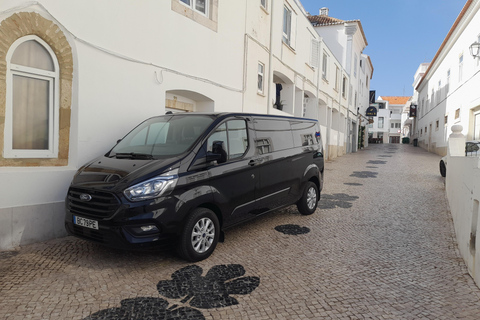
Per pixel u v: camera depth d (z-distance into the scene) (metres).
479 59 14.86
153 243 3.90
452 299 3.45
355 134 30.52
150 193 3.90
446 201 8.38
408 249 4.97
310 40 15.92
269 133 5.76
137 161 4.39
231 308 3.24
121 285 3.68
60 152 5.37
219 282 3.79
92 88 5.64
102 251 4.67
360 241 5.30
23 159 4.97
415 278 3.96
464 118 17.11
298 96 15.25
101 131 5.81
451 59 20.45
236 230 5.76
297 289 3.65
